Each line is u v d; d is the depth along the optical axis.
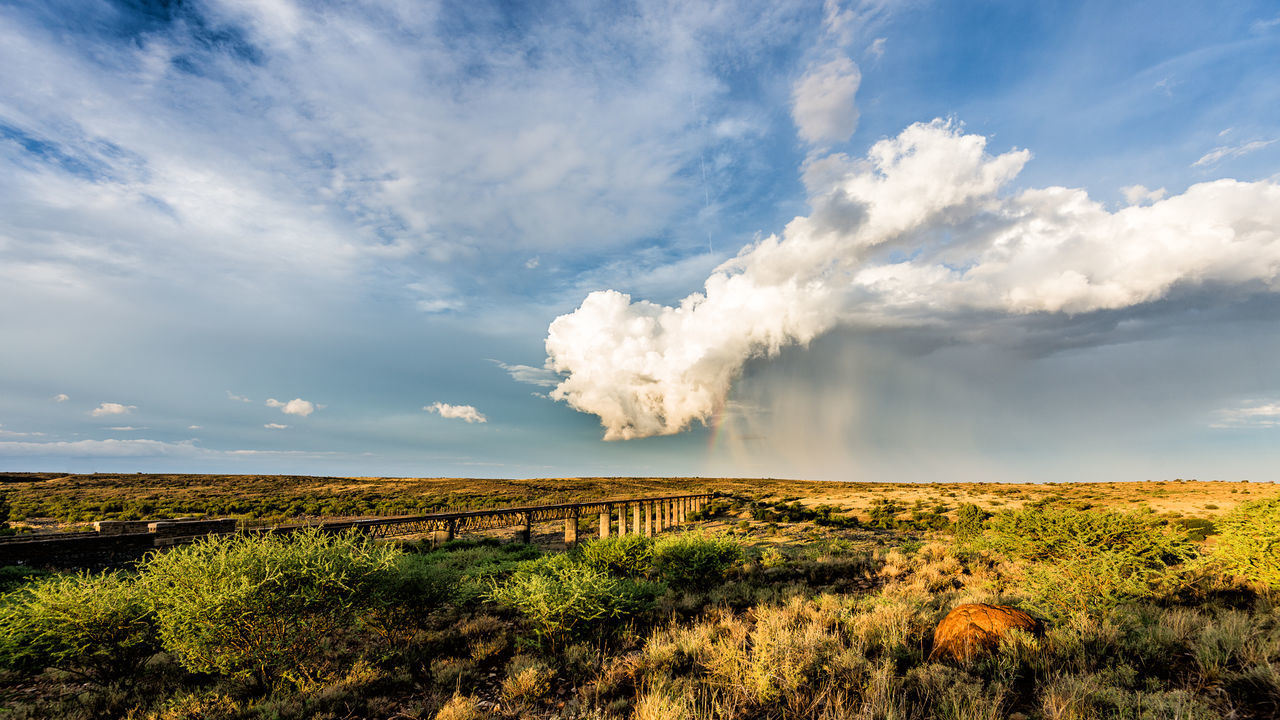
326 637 9.99
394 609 10.09
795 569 17.22
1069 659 6.54
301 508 57.81
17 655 7.94
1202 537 19.62
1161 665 6.41
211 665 8.17
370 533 27.98
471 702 7.01
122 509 51.12
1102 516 11.23
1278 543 9.40
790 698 6.12
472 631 10.55
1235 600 9.51
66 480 84.31
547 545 34.88
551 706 7.09
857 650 7.26
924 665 6.80
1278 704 5.05
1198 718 4.79
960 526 26.94
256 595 7.80
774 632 8.29
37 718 7.25
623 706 6.65
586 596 9.62
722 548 15.82
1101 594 8.89
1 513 42.25
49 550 17.02
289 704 7.33
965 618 7.77
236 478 102.12
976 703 5.38
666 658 8.03
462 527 40.16
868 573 16.08
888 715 5.24
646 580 14.03
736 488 116.00
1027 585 10.07
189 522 19.97
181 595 7.97
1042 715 5.29
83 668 8.56
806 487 116.88
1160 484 78.12
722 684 6.76
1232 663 6.11
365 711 7.24
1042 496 65.75
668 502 61.28
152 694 8.15
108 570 17.77
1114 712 5.18
